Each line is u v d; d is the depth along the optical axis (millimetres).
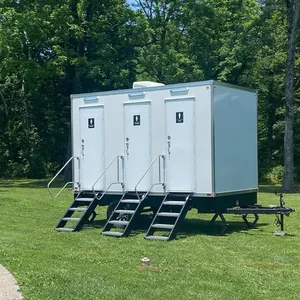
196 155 11797
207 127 11664
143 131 12625
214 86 11664
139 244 10625
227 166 12039
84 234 11984
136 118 12734
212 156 11586
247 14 31891
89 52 30172
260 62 32125
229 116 12180
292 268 8469
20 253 9562
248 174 12898
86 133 13656
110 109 13227
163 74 29344
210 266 8578
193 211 16156
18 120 36656
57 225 12797
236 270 8297
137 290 7105
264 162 36562
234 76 31062
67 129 36875
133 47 30031
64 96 35281
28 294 6934
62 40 29281
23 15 27906
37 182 31172
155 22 31438
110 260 9062
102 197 13227
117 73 27922
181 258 9172
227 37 30781
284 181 24516
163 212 12102
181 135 12008
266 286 7375
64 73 31391
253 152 13141
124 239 11250
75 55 29266
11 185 28594
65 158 37938
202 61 30984
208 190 11625
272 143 35812
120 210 12352
